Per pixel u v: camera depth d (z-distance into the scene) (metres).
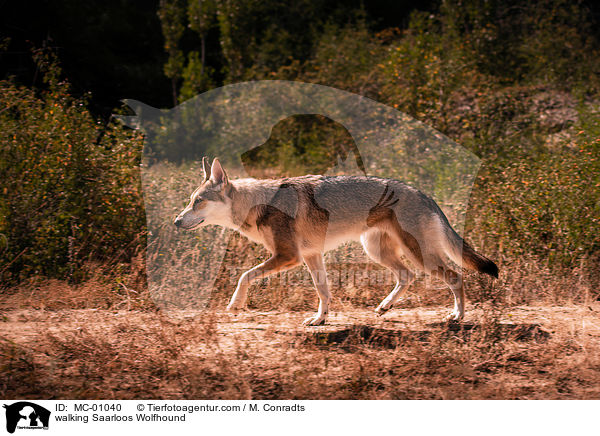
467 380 4.11
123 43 22.00
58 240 6.77
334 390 3.89
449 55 13.35
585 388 3.95
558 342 4.69
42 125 7.16
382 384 4.02
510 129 10.15
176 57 19.09
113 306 5.81
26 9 13.83
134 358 4.41
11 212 6.72
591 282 6.23
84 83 14.68
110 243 7.06
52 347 4.58
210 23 19.47
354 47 16.80
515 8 19.08
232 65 19.06
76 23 16.44
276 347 4.71
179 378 4.09
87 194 7.11
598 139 7.46
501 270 6.42
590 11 20.09
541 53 16.33
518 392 3.88
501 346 4.67
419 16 17.02
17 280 6.50
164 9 18.81
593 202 6.76
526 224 6.82
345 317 5.77
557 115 11.68
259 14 19.81
